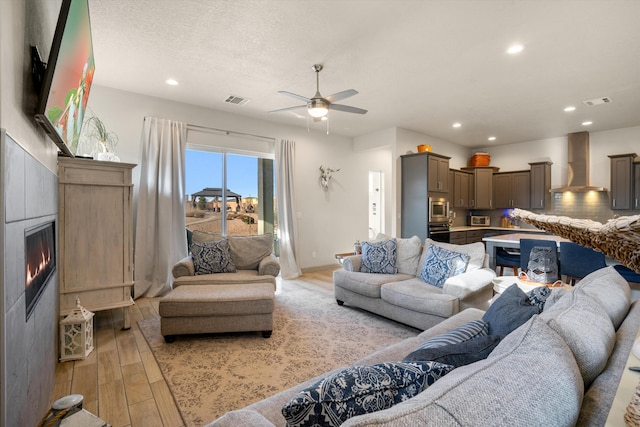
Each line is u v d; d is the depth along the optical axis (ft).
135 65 11.35
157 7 8.14
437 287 10.20
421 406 1.81
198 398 6.47
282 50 10.27
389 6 8.04
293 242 18.57
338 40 9.66
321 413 2.33
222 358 8.17
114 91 13.53
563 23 8.66
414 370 2.76
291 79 12.55
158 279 14.08
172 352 8.50
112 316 11.36
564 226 2.02
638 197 18.12
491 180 24.68
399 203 20.04
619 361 3.25
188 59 10.91
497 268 18.60
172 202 14.56
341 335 9.64
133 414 5.96
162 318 9.00
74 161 9.10
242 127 17.25
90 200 9.40
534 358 2.36
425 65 11.27
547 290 5.34
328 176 20.97
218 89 13.64
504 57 10.64
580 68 11.42
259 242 13.41
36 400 4.86
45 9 5.61
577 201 21.07
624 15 8.24
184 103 15.34
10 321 3.53
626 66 11.23
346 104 15.42
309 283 16.66
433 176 19.47
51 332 6.53
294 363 7.93
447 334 4.37
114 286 9.73
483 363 2.39
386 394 2.55
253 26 8.96
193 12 8.36
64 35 4.88
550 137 22.44
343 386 2.46
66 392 6.63
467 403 1.85
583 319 3.36
